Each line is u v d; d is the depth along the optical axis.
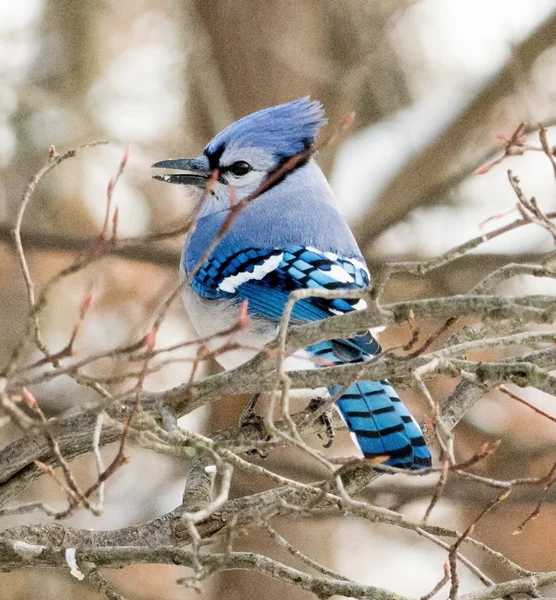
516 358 7.43
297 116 10.03
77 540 7.34
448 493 11.51
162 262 13.02
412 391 12.32
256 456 8.45
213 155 10.04
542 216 5.80
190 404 6.67
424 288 13.55
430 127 14.35
